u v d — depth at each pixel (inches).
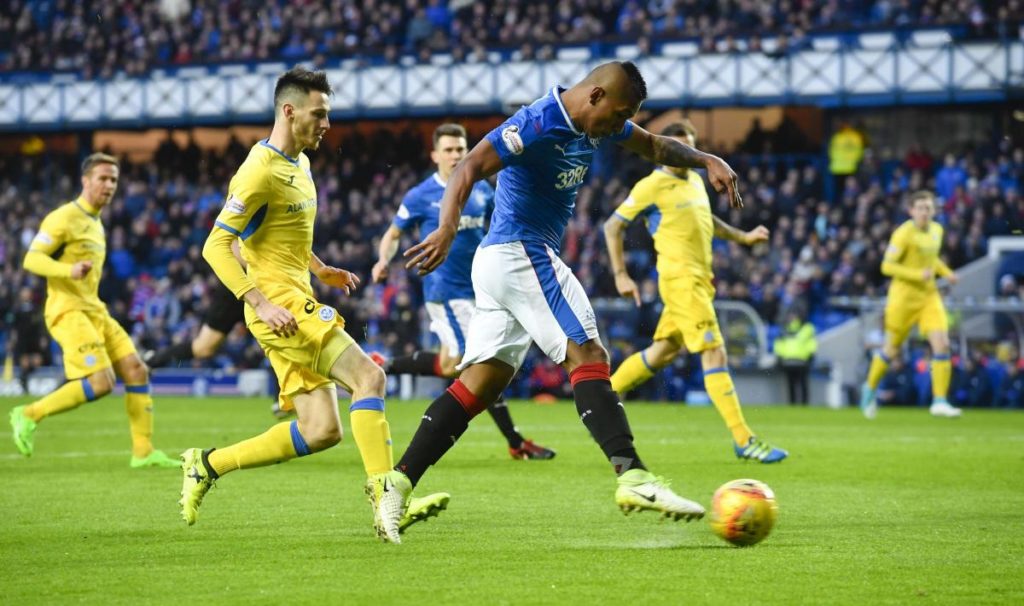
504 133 407.8
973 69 1683.1
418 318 1660.9
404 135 2007.9
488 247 432.1
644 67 1809.8
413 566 360.5
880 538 414.6
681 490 564.7
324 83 433.7
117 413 1236.5
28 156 2279.8
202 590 326.0
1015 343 1457.9
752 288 1529.3
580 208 1713.8
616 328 1514.5
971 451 774.5
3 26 2250.2
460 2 2023.9
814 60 1739.7
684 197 709.3
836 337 1530.5
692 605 305.9
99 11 2209.6
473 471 645.9
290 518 469.1
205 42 2121.1
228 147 2070.6
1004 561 369.4
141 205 2079.2
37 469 672.4
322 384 434.9
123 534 428.8
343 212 1916.8
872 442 852.6
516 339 434.3
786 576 344.2
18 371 1747.0
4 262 2053.4
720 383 697.6
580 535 423.8
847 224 1679.4
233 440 877.8
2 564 366.9
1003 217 1605.6
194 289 1802.4
